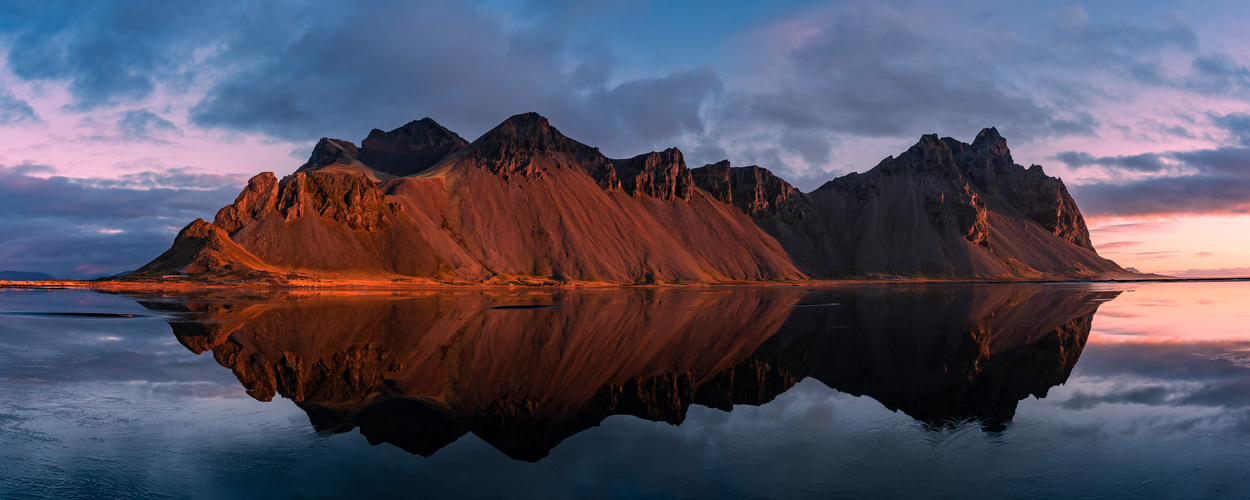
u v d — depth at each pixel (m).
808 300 103.00
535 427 20.97
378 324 54.69
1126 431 20.09
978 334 49.31
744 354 38.44
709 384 28.83
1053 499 14.30
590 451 18.05
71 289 126.25
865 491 14.76
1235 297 113.62
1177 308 80.31
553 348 40.66
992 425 20.94
